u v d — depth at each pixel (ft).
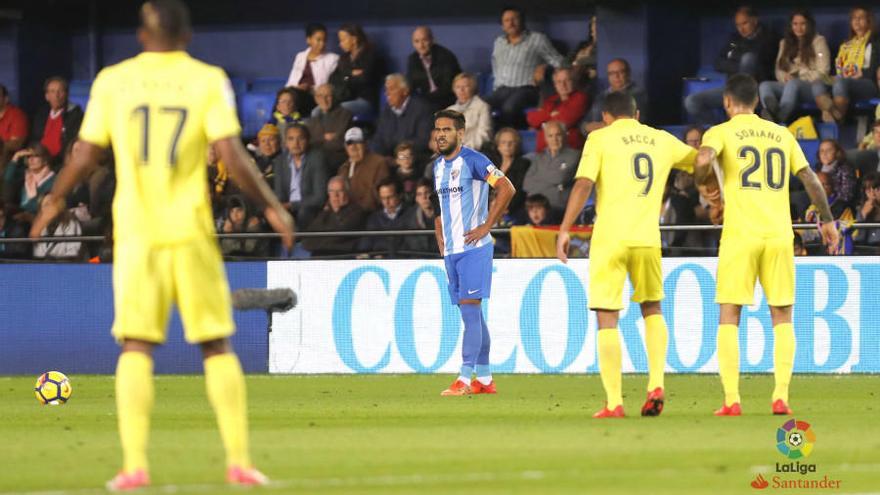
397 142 220.64
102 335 195.83
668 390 150.82
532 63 228.63
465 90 218.59
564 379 171.63
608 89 226.58
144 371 74.08
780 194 118.73
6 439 105.50
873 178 186.70
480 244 148.56
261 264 188.34
